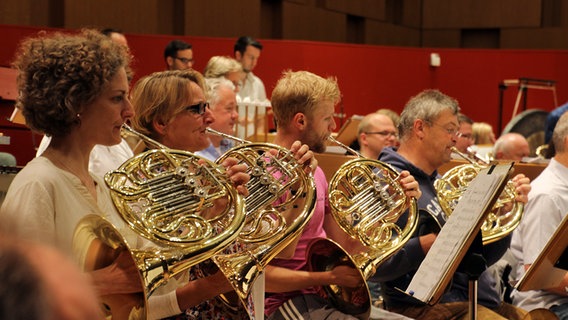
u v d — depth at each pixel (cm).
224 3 1000
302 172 256
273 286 283
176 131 269
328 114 327
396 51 1051
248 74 791
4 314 52
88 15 817
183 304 228
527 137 866
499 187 258
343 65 994
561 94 1095
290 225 245
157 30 919
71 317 53
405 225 323
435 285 252
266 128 571
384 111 645
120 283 172
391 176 304
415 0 1372
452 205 342
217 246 197
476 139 850
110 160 346
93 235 176
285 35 1112
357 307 286
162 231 194
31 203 189
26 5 763
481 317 346
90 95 201
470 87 1105
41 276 53
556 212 371
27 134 482
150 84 270
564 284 364
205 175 215
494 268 381
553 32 1307
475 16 1352
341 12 1217
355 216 295
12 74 475
